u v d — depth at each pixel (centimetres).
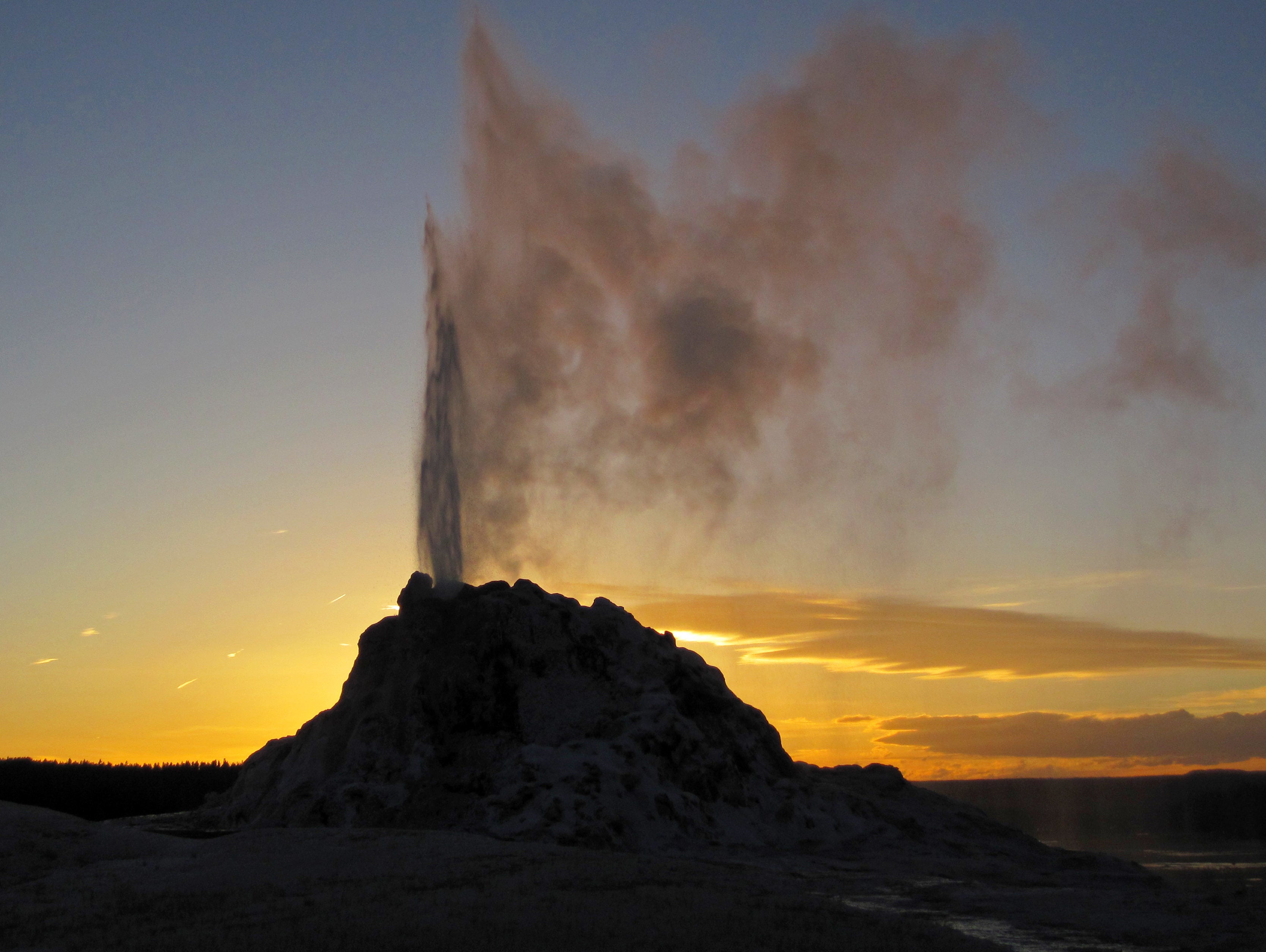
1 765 8725
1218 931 3056
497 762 4906
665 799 4609
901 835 5144
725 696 5831
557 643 5559
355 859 3441
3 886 3334
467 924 2525
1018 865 4700
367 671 5572
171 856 3722
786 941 2455
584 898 2883
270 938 2395
